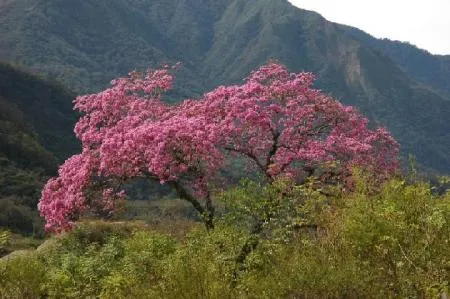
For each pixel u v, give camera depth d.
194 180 14.73
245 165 16.48
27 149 103.94
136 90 17.36
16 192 87.12
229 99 16.02
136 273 10.84
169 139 14.01
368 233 8.95
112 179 15.30
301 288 8.15
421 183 10.16
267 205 11.25
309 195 11.44
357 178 11.34
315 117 17.03
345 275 8.18
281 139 16.34
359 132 17.50
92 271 12.18
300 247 9.77
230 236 10.57
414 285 8.16
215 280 8.24
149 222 23.53
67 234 18.20
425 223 8.96
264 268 9.61
